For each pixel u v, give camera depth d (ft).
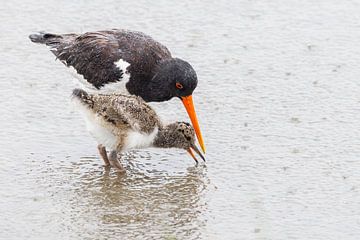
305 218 39.86
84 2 67.05
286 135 48.42
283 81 55.47
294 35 62.18
